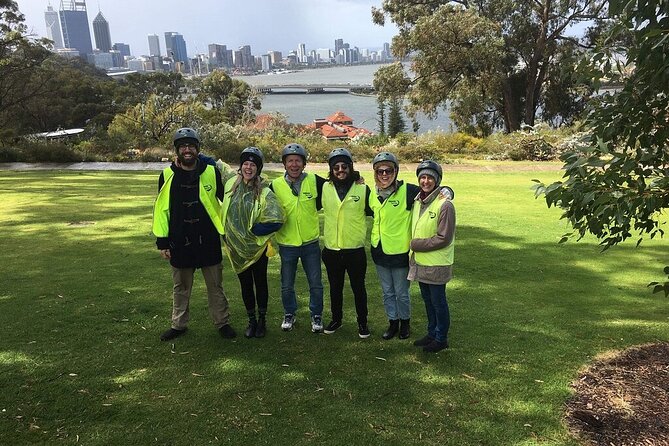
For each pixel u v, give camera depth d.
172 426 3.12
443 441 2.96
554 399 3.36
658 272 6.14
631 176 2.69
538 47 27.78
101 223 8.88
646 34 2.18
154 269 6.27
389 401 3.38
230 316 4.89
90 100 59.72
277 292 5.57
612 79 2.69
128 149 22.61
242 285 4.29
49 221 9.03
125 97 60.25
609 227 2.86
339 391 3.50
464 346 4.17
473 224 8.81
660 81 2.36
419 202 3.96
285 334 4.45
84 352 4.09
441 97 29.45
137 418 3.20
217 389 3.54
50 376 3.70
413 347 4.18
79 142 27.36
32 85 40.19
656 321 4.63
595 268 6.31
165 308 5.02
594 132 2.75
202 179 4.14
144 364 3.90
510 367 3.80
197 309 5.05
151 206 10.45
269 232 4.05
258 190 4.10
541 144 19.14
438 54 26.38
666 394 3.36
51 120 51.62
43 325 4.59
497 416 3.19
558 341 4.23
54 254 6.95
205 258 4.17
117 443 2.96
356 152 20.42
